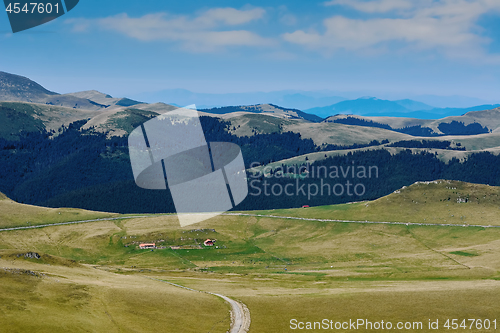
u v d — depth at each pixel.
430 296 96.31
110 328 72.44
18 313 70.44
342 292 103.81
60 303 78.19
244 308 90.25
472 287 106.56
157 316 80.31
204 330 77.56
